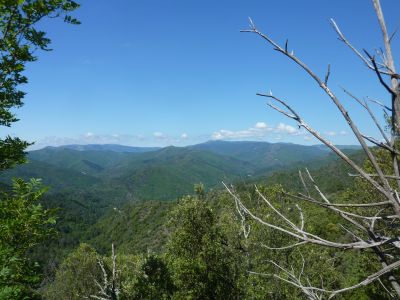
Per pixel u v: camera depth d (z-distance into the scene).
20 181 6.73
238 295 16.09
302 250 12.05
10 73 7.69
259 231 12.81
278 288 11.98
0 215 6.37
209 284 16.86
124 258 26.05
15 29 7.58
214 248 16.47
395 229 2.61
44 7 7.29
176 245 17.95
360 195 10.13
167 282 16.56
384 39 2.14
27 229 6.21
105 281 10.23
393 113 2.09
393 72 2.07
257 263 13.62
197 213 17.62
